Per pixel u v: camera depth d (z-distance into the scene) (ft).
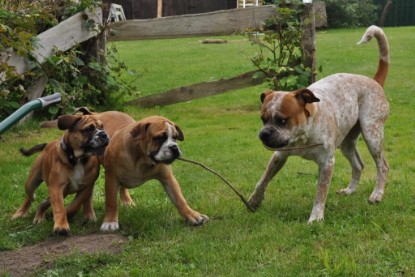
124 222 19.11
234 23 37.63
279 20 36.40
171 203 20.99
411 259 15.39
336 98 19.57
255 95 43.11
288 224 18.34
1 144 30.48
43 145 20.33
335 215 19.06
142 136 17.74
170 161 17.52
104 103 38.04
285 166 25.53
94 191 22.53
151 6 102.22
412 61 55.36
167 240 17.42
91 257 16.16
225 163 26.35
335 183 23.07
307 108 17.97
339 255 15.72
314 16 36.17
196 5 102.37
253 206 20.21
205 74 53.57
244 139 30.68
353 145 21.45
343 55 61.05
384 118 20.71
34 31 32.86
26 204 20.29
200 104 40.65
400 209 19.65
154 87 48.03
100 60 38.11
